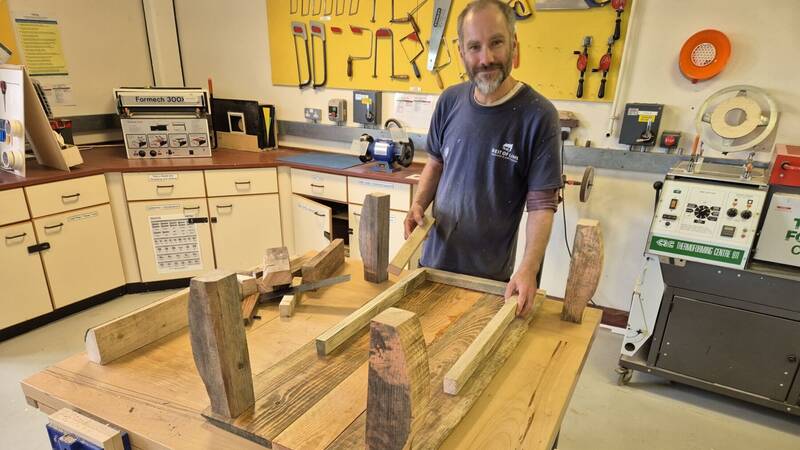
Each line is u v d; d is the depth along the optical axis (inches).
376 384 24.3
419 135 118.6
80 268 108.3
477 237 62.6
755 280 75.0
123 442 30.9
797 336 74.8
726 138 87.4
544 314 46.4
